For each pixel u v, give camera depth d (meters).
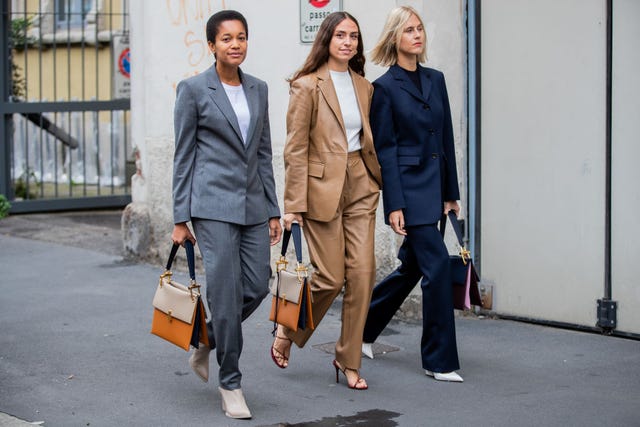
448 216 6.77
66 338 7.50
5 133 13.19
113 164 14.97
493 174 7.97
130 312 8.30
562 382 6.46
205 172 5.72
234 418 5.79
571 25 7.44
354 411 5.93
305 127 6.18
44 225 12.54
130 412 5.92
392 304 6.84
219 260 5.66
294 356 7.08
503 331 7.70
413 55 6.45
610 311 7.44
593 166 7.43
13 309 8.39
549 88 7.60
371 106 6.41
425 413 5.88
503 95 7.85
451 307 6.45
